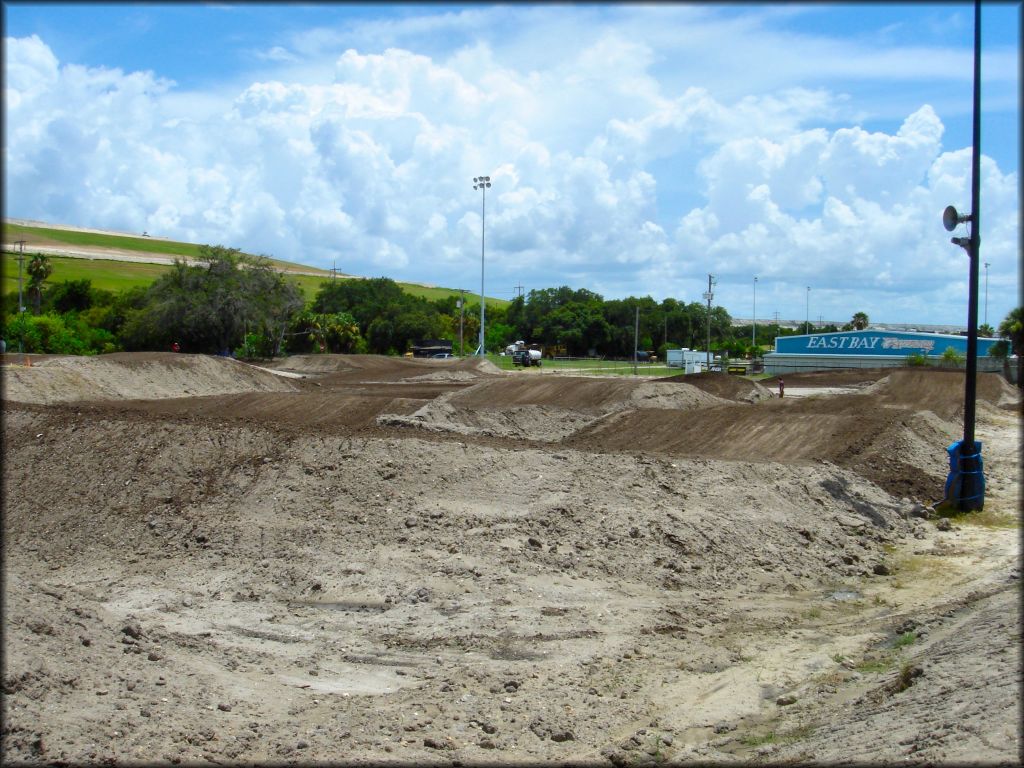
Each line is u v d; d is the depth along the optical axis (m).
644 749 8.25
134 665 9.19
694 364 74.12
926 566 15.90
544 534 15.33
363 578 13.52
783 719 9.14
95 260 117.56
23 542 15.93
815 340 91.12
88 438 19.66
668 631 12.01
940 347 84.88
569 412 36.03
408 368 69.56
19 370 36.22
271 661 10.58
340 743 8.08
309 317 90.19
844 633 12.17
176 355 45.78
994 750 6.45
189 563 14.61
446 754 7.95
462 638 11.47
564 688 9.89
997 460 27.39
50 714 7.48
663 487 17.61
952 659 9.16
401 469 17.38
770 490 18.17
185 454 18.52
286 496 16.69
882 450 25.16
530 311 131.38
